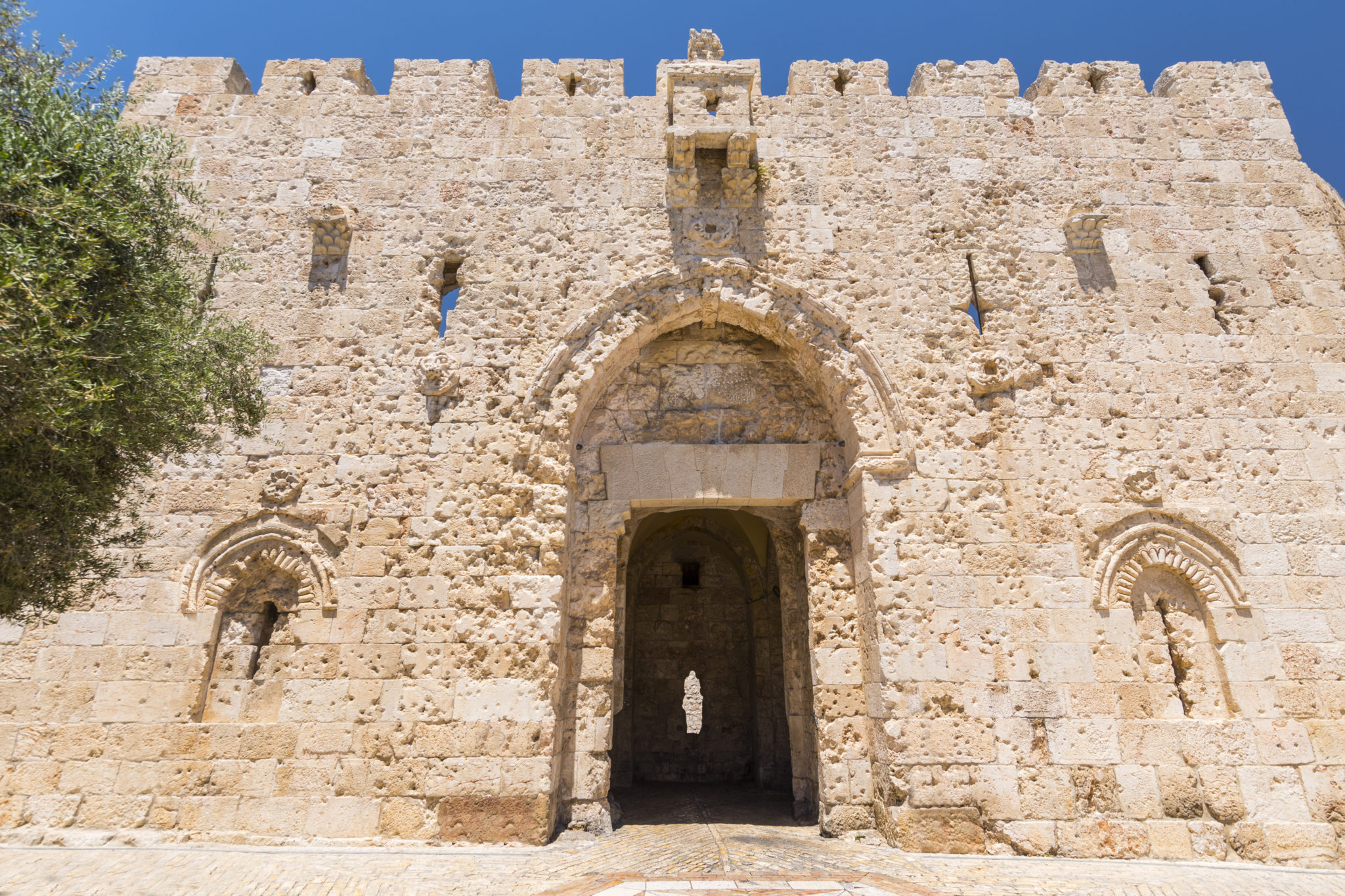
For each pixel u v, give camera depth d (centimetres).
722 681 1995
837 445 1187
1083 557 1043
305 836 934
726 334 1241
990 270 1192
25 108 695
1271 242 1212
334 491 1075
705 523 1980
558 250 1196
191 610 1013
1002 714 980
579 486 1161
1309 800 941
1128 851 926
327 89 1291
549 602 1030
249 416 947
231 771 957
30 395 604
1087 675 995
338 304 1166
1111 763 961
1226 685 992
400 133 1262
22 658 989
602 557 1127
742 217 1218
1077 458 1092
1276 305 1174
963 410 1117
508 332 1153
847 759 1045
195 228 838
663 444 1184
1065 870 845
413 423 1108
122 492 804
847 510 1155
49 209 631
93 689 981
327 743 971
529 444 1097
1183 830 934
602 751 1052
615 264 1191
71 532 716
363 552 1047
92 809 938
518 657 1007
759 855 881
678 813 1278
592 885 736
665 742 1953
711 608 2053
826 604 1113
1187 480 1085
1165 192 1244
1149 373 1136
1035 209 1232
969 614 1020
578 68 1312
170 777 953
